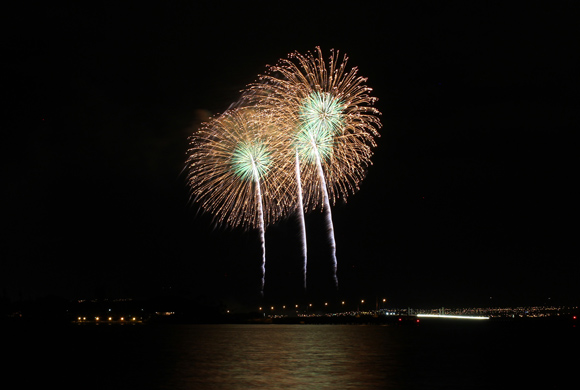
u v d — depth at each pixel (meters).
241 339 125.25
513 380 56.47
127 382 55.97
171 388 51.75
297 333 154.75
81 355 86.81
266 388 50.94
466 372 62.47
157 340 124.88
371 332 162.75
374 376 58.72
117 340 126.25
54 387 53.88
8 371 66.25
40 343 119.12
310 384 53.16
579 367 67.88
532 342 120.25
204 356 82.50
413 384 53.31
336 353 86.75
